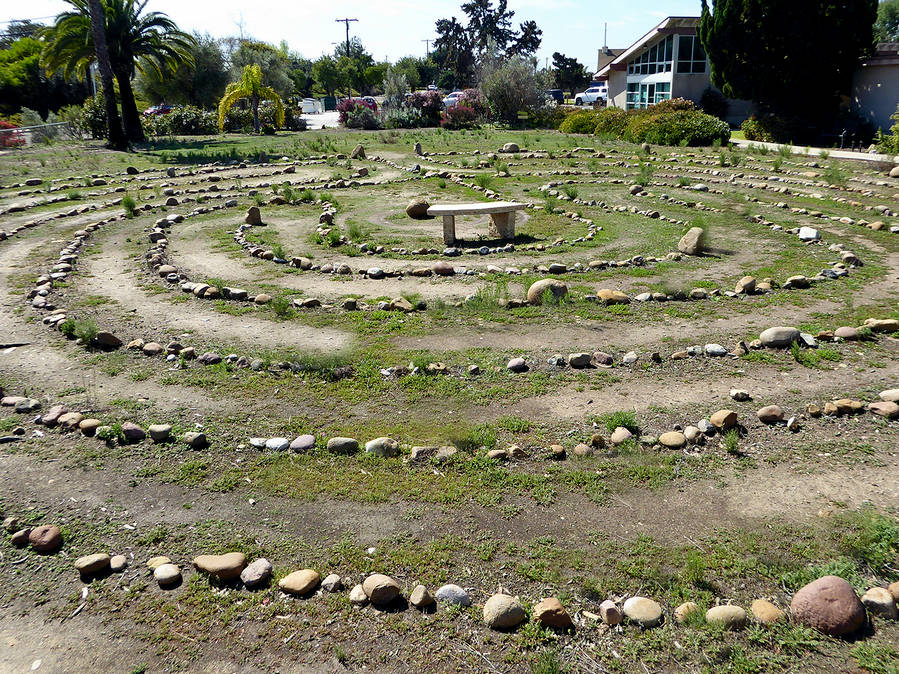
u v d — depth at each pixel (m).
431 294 9.39
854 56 25.84
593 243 12.07
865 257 10.92
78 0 29.45
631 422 5.73
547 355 7.29
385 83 45.22
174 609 3.87
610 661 3.49
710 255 11.25
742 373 6.77
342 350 7.43
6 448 5.56
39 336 7.98
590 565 4.18
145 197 17.44
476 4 73.56
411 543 4.41
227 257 11.45
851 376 6.65
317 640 3.64
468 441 5.50
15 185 19.28
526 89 39.66
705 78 35.50
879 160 20.19
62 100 46.75
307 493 4.95
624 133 29.16
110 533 4.54
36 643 3.65
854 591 3.72
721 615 3.68
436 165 23.09
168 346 7.46
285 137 35.03
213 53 48.88
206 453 5.47
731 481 5.02
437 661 3.50
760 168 20.30
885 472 5.09
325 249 11.91
